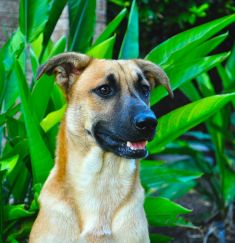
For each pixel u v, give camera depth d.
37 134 1.42
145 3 2.57
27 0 1.58
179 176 1.69
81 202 1.33
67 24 1.89
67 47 1.73
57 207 1.31
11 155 1.49
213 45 1.60
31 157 1.44
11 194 1.64
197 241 2.07
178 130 1.55
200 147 3.15
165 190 2.00
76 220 1.32
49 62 1.34
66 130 1.35
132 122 1.26
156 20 2.71
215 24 1.57
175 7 2.66
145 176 1.68
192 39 1.59
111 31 1.66
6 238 1.50
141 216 1.34
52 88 1.52
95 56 1.58
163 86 1.45
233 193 2.03
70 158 1.34
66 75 1.37
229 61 2.10
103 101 1.31
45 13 1.59
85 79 1.34
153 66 1.41
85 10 1.70
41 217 1.32
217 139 2.04
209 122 2.02
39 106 1.53
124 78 1.32
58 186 1.33
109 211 1.33
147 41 3.02
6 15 1.90
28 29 1.60
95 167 1.32
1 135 1.60
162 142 1.57
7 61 1.58
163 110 3.42
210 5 2.90
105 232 1.32
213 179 2.12
